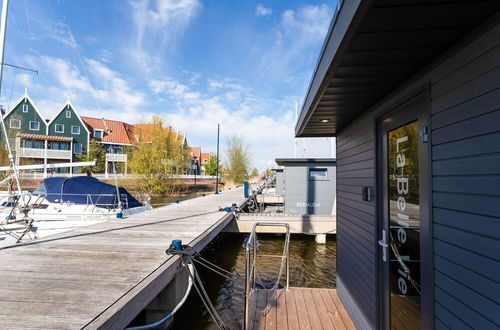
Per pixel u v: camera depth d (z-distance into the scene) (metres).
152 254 3.41
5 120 22.61
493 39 1.02
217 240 8.09
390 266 2.04
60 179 8.41
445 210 1.31
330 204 9.20
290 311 2.86
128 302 2.12
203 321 3.80
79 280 2.54
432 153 1.42
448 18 1.01
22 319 1.84
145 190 22.05
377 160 2.24
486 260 1.04
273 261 6.32
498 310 0.98
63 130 25.75
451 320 1.26
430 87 1.44
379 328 2.15
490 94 1.03
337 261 3.40
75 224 6.98
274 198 13.92
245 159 30.86
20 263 3.02
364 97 2.07
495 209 1.00
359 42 1.20
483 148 1.06
